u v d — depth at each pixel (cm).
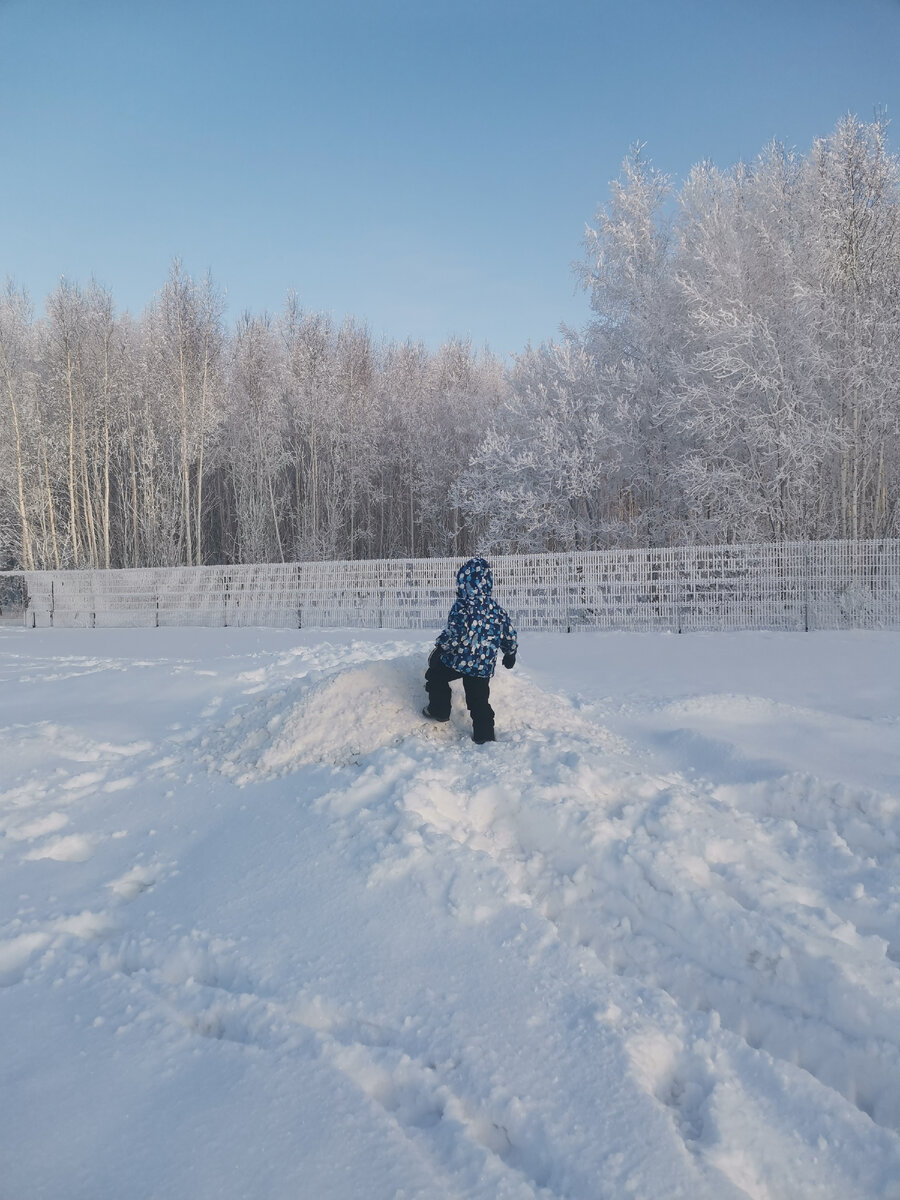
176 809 505
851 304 1992
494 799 438
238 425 3931
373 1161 214
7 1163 215
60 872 423
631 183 2475
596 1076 250
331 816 442
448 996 292
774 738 640
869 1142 234
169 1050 265
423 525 4056
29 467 3588
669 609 1611
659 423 2258
